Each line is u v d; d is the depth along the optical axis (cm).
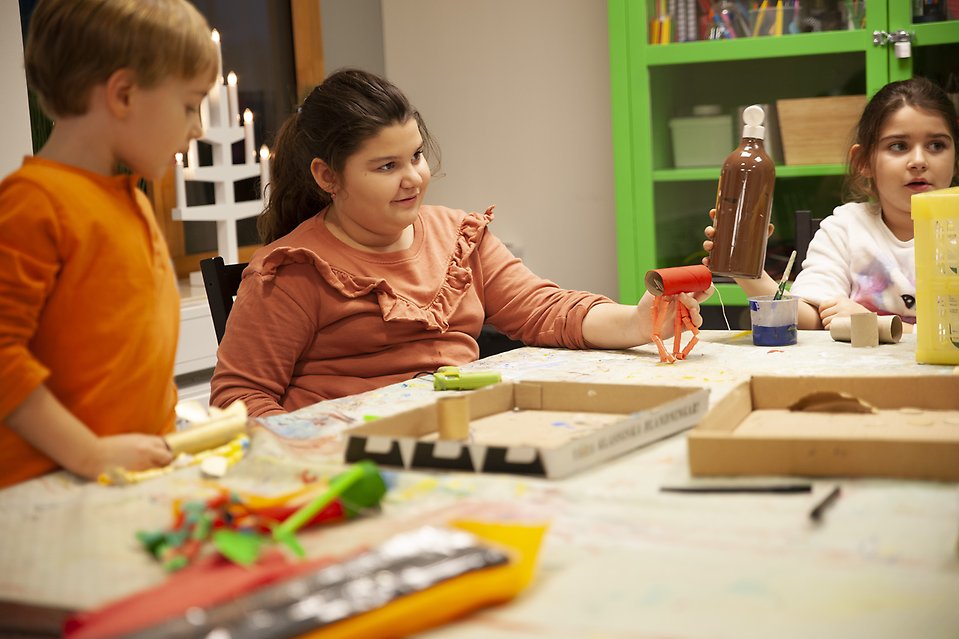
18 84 229
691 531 80
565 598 68
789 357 148
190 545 79
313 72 339
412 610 63
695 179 285
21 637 68
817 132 271
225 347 163
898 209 200
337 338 165
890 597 66
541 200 334
